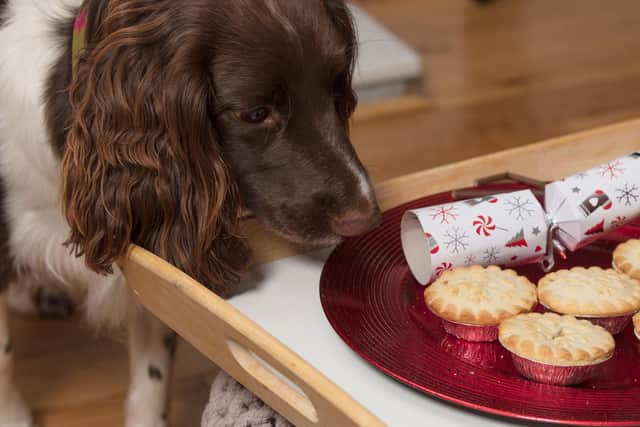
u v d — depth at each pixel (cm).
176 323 150
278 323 147
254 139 166
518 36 470
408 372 127
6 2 194
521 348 127
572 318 135
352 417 108
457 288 141
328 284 148
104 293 201
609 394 123
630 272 149
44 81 180
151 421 221
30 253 201
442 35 475
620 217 152
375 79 396
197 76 159
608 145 185
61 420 240
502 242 151
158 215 164
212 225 161
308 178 166
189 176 162
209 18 158
